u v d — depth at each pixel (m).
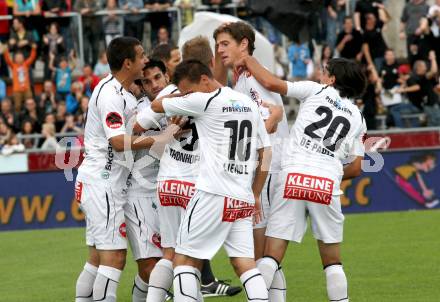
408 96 58.38
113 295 25.59
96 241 25.64
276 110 25.56
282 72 60.44
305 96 25.61
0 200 51.62
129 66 25.55
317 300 30.42
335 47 60.12
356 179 52.81
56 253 42.56
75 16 62.25
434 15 59.50
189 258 23.83
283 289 25.78
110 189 25.56
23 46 61.41
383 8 59.25
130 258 40.44
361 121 25.84
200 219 23.52
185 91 24.05
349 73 25.59
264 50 38.50
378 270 35.44
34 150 53.38
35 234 49.47
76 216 51.84
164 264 25.45
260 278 23.66
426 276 33.88
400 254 38.69
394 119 58.28
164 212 25.55
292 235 25.25
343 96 25.77
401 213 51.62
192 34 38.97
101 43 62.09
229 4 60.69
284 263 37.72
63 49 62.22
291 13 56.84
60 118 59.12
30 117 58.94
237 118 23.66
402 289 31.77
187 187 25.00
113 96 25.16
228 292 31.72
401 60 62.09
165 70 27.31
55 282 35.41
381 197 52.78
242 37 25.95
